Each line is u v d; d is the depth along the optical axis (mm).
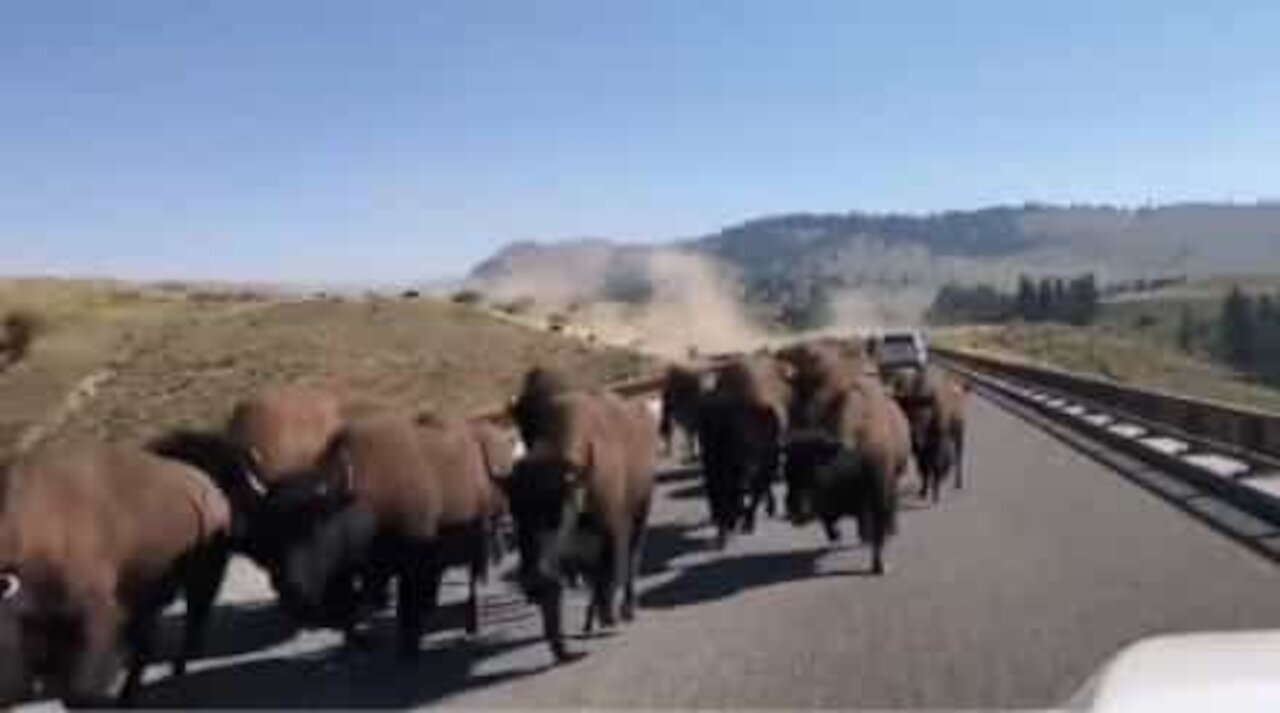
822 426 15266
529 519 11031
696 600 13992
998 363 77938
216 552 10633
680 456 30312
